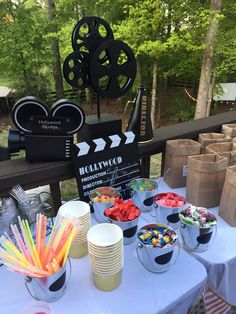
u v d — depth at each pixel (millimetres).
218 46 5082
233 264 904
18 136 1123
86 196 1163
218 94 6375
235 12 4988
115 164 1229
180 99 7285
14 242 853
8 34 6535
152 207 1119
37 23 6676
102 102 8367
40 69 7535
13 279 801
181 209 988
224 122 1747
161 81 7070
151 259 783
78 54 1128
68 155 1152
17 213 957
